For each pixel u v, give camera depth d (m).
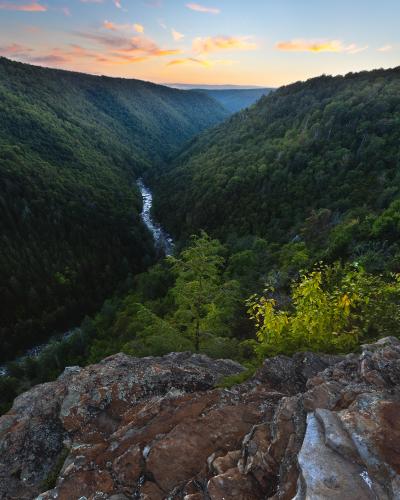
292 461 4.25
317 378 6.20
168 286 50.91
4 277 68.62
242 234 73.88
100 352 35.12
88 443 6.86
